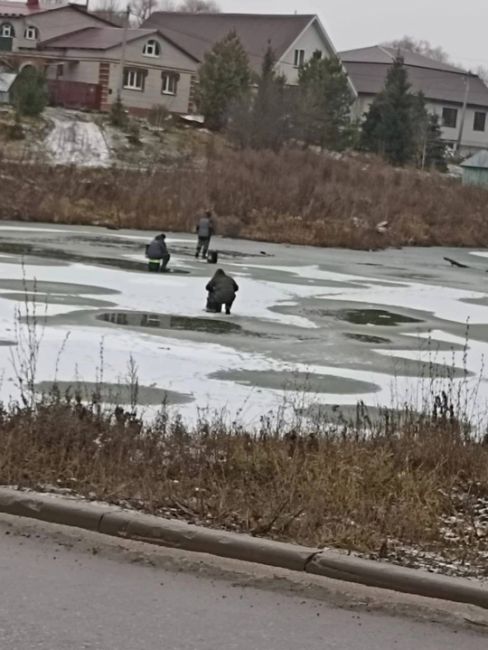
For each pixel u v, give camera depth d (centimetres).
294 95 7112
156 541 735
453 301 3102
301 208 5419
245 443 983
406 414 1184
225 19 9275
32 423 966
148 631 593
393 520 785
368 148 8100
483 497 902
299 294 2978
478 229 5850
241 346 2027
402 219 5653
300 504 802
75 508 762
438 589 667
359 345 2158
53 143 5866
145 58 7575
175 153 6175
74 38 7762
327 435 1039
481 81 10600
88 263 3253
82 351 1789
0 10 8281
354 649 588
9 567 681
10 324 1991
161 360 1788
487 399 1636
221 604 642
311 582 680
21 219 4753
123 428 998
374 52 10606
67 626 592
